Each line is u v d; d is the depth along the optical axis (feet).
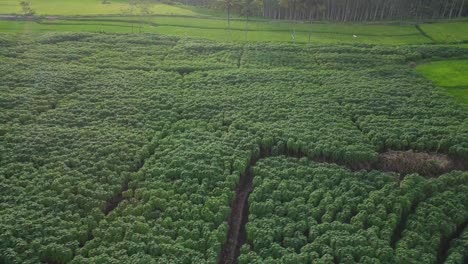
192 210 156.76
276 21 407.03
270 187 168.76
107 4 437.17
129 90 240.73
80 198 159.63
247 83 255.91
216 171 175.11
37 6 414.82
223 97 234.79
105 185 167.32
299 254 141.08
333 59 300.81
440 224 153.79
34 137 191.62
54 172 172.14
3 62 266.16
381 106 228.02
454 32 380.58
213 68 280.92
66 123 205.67
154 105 223.71
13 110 212.43
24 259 135.95
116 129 202.49
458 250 146.00
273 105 227.20
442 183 171.83
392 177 174.60
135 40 322.55
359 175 176.65
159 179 172.24
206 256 141.79
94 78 254.06
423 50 319.47
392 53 314.35
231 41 335.47
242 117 214.69
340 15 421.59
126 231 147.54
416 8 426.51
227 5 388.78
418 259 141.38
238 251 149.59
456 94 254.47
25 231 144.25
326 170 177.37
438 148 195.52
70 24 364.79
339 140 196.03
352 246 143.33
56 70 260.01
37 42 307.99
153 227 150.10
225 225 152.46
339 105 229.04
